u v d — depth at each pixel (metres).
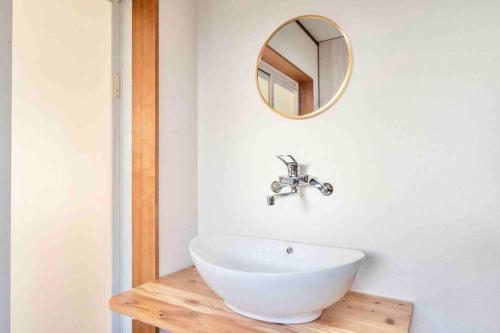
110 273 1.32
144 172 1.25
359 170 1.11
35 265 1.32
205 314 0.91
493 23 0.92
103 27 1.33
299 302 0.79
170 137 1.31
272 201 1.16
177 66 1.35
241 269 1.19
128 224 1.32
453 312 0.97
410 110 1.03
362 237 1.10
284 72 1.25
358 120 1.11
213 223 1.44
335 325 0.84
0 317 0.81
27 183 1.30
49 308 1.36
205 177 1.46
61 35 1.37
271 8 1.29
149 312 0.93
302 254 1.14
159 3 1.26
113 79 1.31
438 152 0.99
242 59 1.36
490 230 0.92
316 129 1.19
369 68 1.09
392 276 1.05
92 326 1.35
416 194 1.02
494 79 0.92
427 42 1.00
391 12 1.06
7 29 0.83
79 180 1.39
